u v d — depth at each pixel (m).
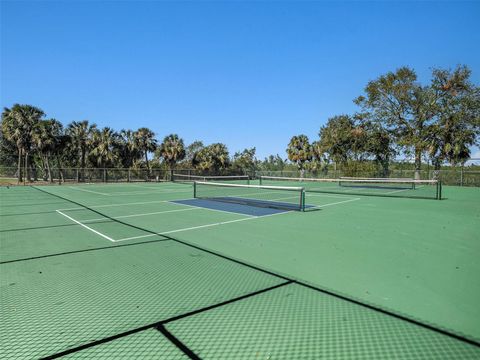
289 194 18.92
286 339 2.72
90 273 4.52
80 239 6.75
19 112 36.72
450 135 27.25
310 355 2.49
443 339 2.69
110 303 3.50
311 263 4.94
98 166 46.91
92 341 2.72
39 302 3.54
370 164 32.34
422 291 3.77
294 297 3.61
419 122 29.92
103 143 46.22
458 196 16.98
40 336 2.81
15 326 3.00
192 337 2.77
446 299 3.52
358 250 5.72
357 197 16.69
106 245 6.20
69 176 41.81
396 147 31.78
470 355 2.47
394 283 4.04
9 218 9.80
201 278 4.28
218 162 47.84
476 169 26.27
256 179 43.66
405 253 5.49
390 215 10.06
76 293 3.79
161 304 3.46
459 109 27.58
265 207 12.29
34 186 29.53
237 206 12.71
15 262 5.08
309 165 41.53
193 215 10.26
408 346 2.59
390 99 31.56
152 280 4.22
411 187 24.52
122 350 2.58
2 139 45.91
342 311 3.24
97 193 20.45
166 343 2.68
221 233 7.33
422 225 8.23
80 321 3.09
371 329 2.87
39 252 5.70
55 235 7.19
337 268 4.68
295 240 6.57
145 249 5.87
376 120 32.38
